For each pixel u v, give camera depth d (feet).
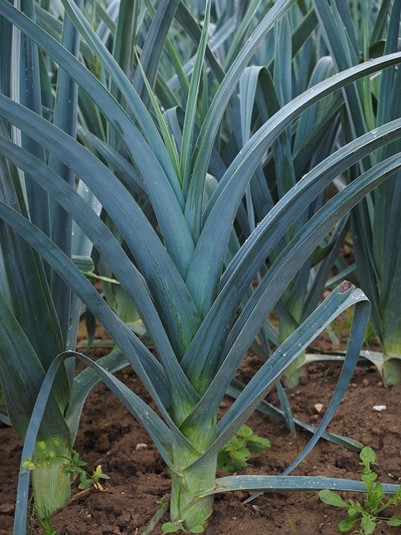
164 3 5.25
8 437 6.05
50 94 5.88
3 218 4.06
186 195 4.25
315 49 7.44
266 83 5.76
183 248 4.22
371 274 6.15
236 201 4.04
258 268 4.24
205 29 4.09
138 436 5.87
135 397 4.40
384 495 4.99
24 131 3.94
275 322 8.04
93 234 4.10
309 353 7.12
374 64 3.80
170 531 4.50
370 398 6.17
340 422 5.95
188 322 4.25
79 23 4.03
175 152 4.25
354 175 6.27
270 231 4.14
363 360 6.77
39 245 4.13
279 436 5.90
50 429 4.73
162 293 4.20
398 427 5.65
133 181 6.04
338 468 5.41
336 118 6.47
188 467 4.43
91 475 5.38
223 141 7.88
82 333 8.01
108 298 7.07
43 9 6.61
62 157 3.99
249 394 4.31
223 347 4.34
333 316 4.11
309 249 3.95
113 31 6.36
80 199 4.03
